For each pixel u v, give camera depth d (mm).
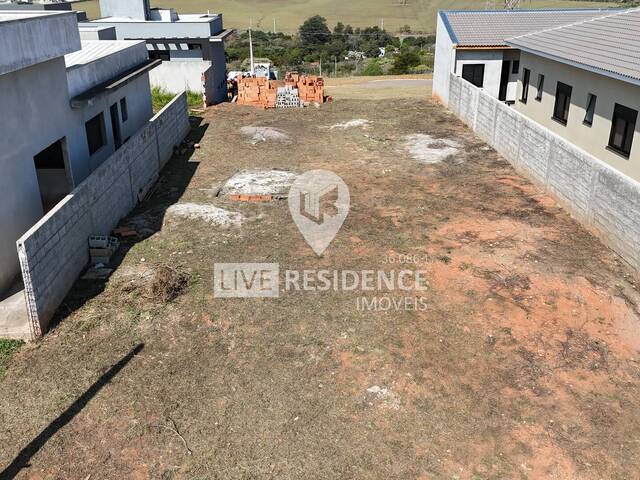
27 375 7418
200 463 6133
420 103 24500
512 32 23781
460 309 8859
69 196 9359
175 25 27391
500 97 24703
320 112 22984
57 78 11133
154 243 11055
